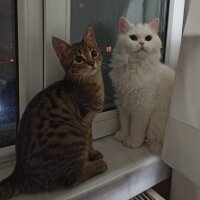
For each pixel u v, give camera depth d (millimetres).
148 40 987
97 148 1051
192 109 878
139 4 1099
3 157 875
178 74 898
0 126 868
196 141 876
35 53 847
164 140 983
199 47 837
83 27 950
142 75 992
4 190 721
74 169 765
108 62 1068
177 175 1042
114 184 884
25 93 858
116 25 1051
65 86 812
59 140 730
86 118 844
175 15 1137
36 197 760
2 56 811
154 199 1024
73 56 777
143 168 976
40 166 729
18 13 781
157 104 1051
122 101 1065
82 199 803
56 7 833
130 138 1085
